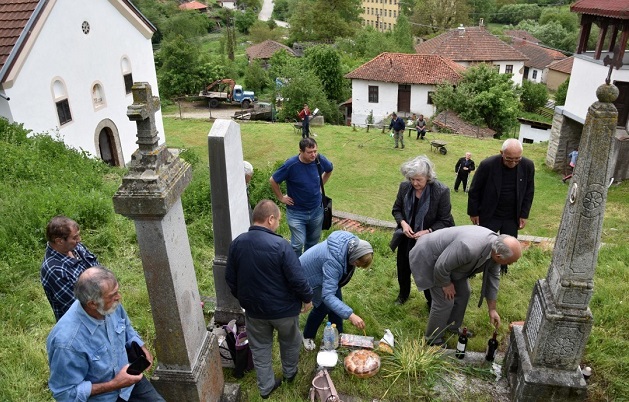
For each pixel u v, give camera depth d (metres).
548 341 3.47
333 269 3.89
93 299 2.44
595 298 5.21
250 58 54.44
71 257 3.42
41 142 11.30
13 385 3.77
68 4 14.12
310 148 5.28
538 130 27.80
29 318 4.78
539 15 74.38
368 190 16.28
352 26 71.50
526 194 5.38
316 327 4.39
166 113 36.81
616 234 10.73
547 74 52.78
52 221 3.28
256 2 102.12
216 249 4.46
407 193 4.86
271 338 3.75
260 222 3.52
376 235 8.15
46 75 13.46
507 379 4.01
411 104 32.56
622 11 13.52
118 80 17.12
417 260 4.31
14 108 12.45
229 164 4.26
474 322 4.88
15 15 13.05
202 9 88.56
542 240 9.57
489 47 38.69
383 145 21.69
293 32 70.81
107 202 7.64
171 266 2.91
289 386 3.93
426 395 3.85
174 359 3.19
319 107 33.19
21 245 6.20
